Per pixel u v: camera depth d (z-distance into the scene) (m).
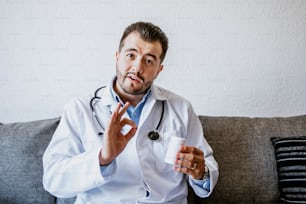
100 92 1.50
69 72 1.95
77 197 1.44
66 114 1.43
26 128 1.65
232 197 1.62
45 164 1.35
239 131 1.71
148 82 1.37
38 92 1.95
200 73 1.97
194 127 1.57
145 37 1.34
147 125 1.43
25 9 1.91
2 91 1.95
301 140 1.62
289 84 1.99
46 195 1.57
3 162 1.56
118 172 1.34
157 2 1.93
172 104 1.54
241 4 1.95
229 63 1.97
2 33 1.92
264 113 2.00
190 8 1.94
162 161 1.40
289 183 1.58
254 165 1.65
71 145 1.38
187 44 1.96
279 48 1.97
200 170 1.32
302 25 1.96
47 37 1.93
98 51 1.94
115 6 1.93
